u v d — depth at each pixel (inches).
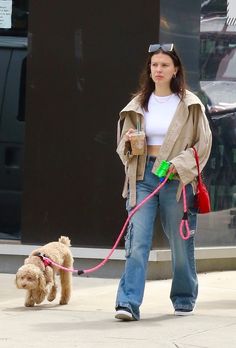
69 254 449.7
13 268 554.9
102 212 539.5
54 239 547.8
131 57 533.3
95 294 483.8
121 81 535.5
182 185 391.9
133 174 397.4
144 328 381.1
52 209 548.7
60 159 547.5
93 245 541.3
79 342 353.7
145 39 530.6
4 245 553.3
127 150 395.9
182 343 351.6
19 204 567.8
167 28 531.8
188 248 404.2
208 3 549.3
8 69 568.7
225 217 564.4
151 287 507.8
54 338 361.1
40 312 423.5
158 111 398.6
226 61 557.9
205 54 549.6
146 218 395.2
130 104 404.5
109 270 541.3
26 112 552.4
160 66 395.2
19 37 566.9
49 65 548.4
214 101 554.9
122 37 535.2
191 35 543.2
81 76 542.9
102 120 539.5
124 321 397.1
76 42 543.8
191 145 399.2
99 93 540.1
